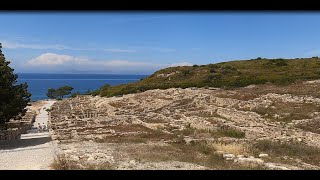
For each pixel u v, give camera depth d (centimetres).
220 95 5969
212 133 3547
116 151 2697
